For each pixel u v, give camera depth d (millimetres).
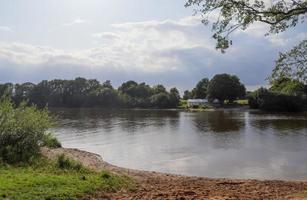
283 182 18156
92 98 151125
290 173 25797
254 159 31922
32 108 21516
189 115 102312
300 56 12867
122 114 107062
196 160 31656
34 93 149375
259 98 127250
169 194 13250
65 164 17406
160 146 41156
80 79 156750
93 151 37188
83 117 91938
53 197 11195
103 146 41094
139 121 79625
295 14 12523
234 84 146125
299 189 15695
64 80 156125
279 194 14125
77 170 16891
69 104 152625
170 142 44688
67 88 153625
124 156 34062
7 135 19406
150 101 150000
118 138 48781
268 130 58438
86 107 152500
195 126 67438
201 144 42688
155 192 13695
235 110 125938
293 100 113688
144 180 17125
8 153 17938
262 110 122688
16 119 20156
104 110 131875
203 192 14156
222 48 13281
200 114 106875
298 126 64750
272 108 119312
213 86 147875
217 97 147500
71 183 13023
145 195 12984
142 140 46750
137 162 30734
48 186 12297
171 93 163625
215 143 43469
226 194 13789
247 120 80562
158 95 150250
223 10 12836
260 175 25141
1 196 10680
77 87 154750
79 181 13500
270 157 32875
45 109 22281
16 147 19000
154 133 55344
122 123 74000
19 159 17938
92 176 15039
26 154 18719
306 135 50688
